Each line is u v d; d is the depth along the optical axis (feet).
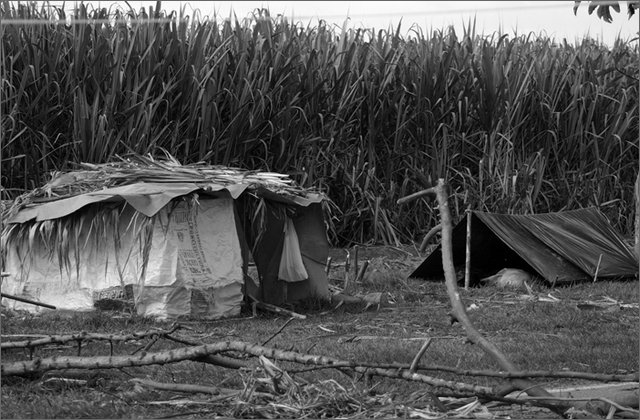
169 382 23.15
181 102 50.39
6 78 47.06
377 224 53.01
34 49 47.93
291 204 37.14
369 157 54.19
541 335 30.91
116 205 33.78
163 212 33.50
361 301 38.14
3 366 21.70
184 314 33.65
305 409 19.17
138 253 33.42
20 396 21.66
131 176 35.42
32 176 47.75
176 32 50.31
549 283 42.27
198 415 19.70
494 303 38.22
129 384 22.50
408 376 20.10
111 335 24.09
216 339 30.17
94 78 48.34
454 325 32.99
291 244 37.50
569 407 19.63
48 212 33.91
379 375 20.92
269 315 35.60
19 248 34.76
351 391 20.15
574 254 43.83
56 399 21.17
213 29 52.54
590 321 33.73
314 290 38.24
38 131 47.67
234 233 34.78
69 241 34.17
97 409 20.33
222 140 50.42
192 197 33.63
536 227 45.11
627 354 27.22
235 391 20.88
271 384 20.20
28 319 32.83
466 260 42.37
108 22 50.19
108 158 47.06
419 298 40.09
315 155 52.80
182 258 33.47
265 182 36.52
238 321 34.06
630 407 19.89
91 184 35.58
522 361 26.37
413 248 52.13
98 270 34.01
